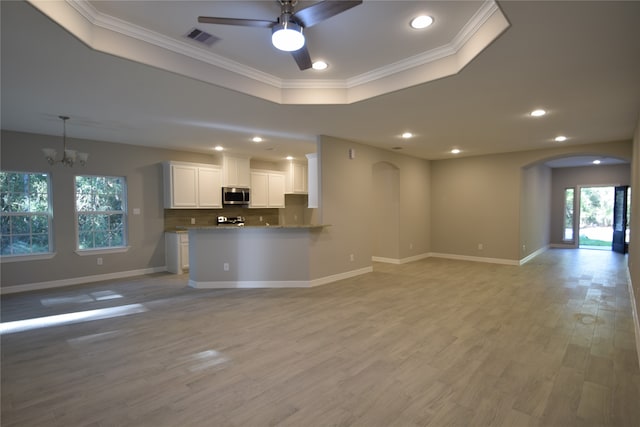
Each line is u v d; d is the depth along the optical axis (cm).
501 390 239
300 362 282
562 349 305
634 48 250
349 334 341
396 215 755
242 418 209
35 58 266
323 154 558
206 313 409
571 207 1045
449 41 291
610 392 236
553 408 218
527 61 274
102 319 390
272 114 429
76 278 572
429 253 852
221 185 722
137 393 238
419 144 639
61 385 249
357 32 272
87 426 203
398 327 360
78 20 234
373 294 491
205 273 539
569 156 675
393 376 259
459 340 326
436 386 245
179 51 295
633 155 523
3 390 243
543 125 489
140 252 646
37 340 332
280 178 837
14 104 385
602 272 651
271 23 217
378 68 346
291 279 540
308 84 381
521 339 327
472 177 788
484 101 376
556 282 567
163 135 554
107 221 618
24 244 534
